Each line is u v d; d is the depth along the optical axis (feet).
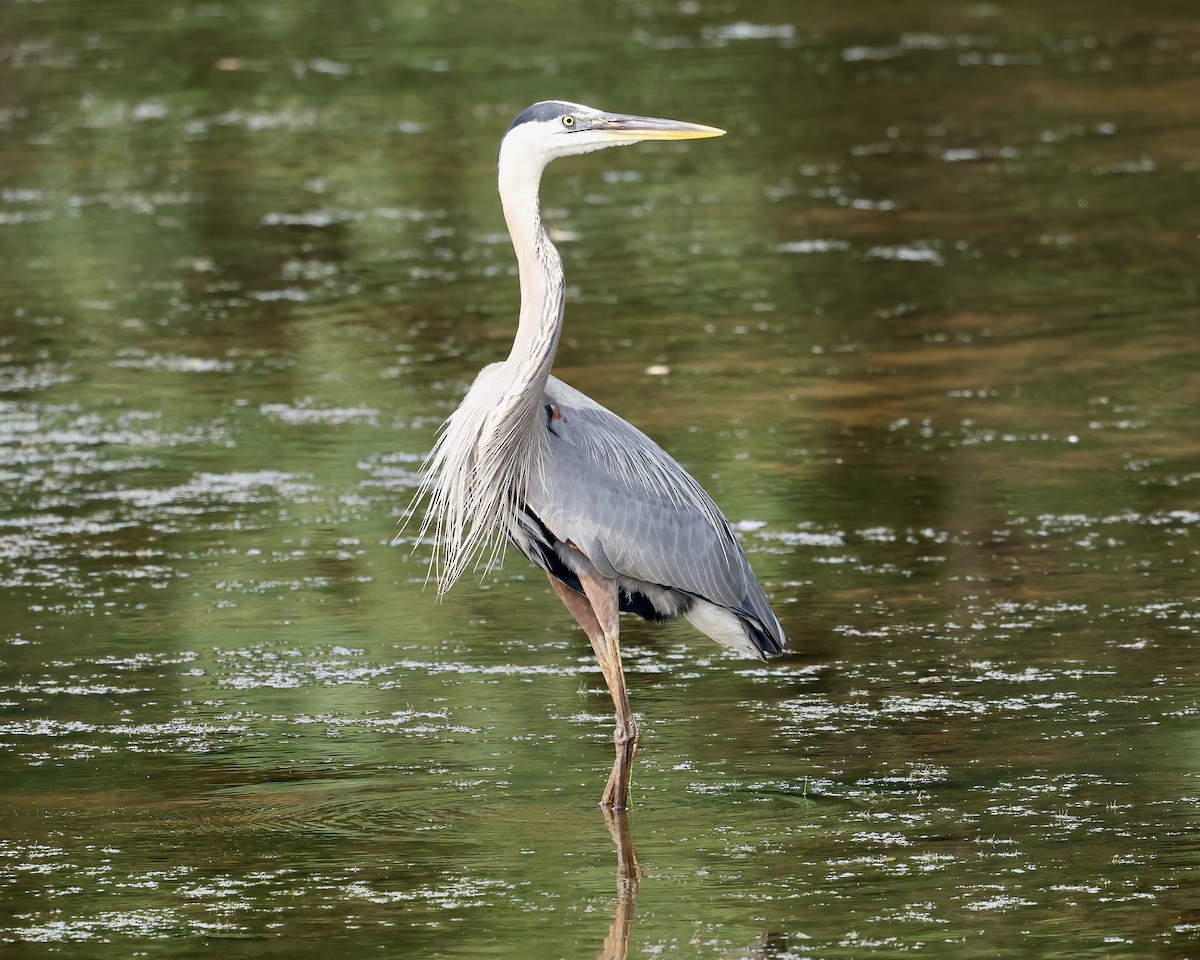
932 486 45.24
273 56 109.40
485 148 85.81
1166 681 33.73
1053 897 25.71
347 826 28.76
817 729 32.35
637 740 30.63
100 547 42.34
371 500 45.32
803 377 54.24
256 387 54.85
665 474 32.27
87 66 107.45
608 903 25.86
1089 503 43.73
